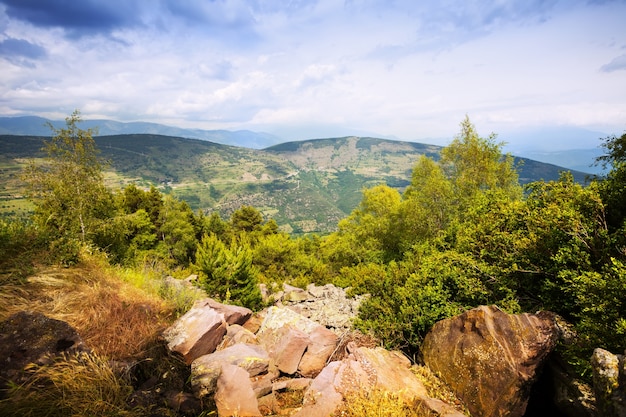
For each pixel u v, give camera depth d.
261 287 16.38
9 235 6.80
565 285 6.69
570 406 4.88
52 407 3.19
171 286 8.59
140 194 36.31
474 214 13.89
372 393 4.77
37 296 5.54
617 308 4.98
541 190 10.94
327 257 35.12
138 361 4.79
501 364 5.11
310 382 5.56
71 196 13.41
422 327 7.80
